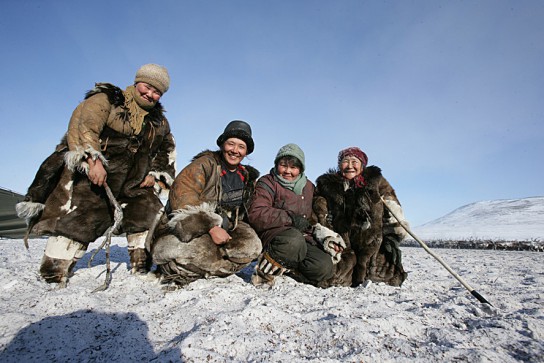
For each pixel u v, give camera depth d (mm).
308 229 3314
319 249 3182
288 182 3236
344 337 1860
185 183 2887
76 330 1975
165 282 2932
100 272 3412
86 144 2809
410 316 2215
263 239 3109
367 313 2281
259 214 3100
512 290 3201
